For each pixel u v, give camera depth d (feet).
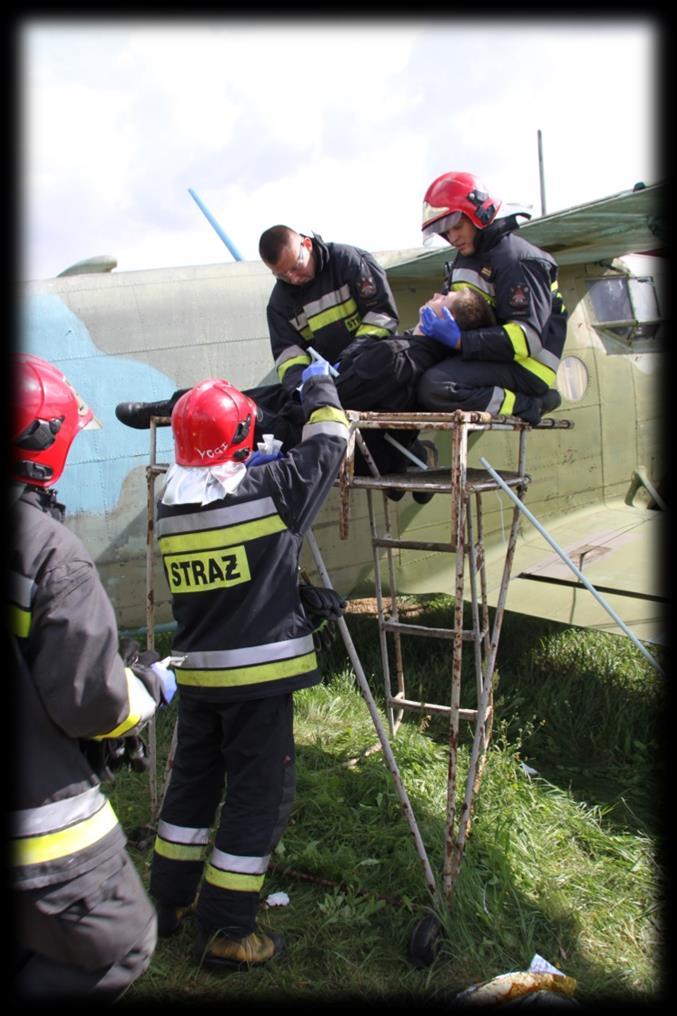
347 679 15.35
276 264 10.71
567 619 14.34
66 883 5.56
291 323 11.61
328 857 9.75
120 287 14.28
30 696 5.48
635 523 18.47
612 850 10.37
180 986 7.95
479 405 9.91
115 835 5.97
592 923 9.02
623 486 20.02
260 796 7.99
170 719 13.75
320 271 11.10
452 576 17.08
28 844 5.45
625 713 14.26
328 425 8.20
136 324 14.23
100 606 5.62
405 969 8.30
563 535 18.15
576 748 13.61
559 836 10.62
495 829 10.35
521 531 18.08
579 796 12.00
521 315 9.85
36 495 5.89
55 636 5.43
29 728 5.50
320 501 8.12
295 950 8.48
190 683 8.07
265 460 8.91
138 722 6.03
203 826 8.67
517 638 17.67
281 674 7.84
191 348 14.58
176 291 14.61
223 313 14.87
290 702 8.20
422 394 10.11
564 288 18.85
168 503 7.82
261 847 7.93
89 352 13.84
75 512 13.67
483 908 8.86
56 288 13.84
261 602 7.86
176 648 8.27
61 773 5.61
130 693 6.02
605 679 15.71
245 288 15.15
